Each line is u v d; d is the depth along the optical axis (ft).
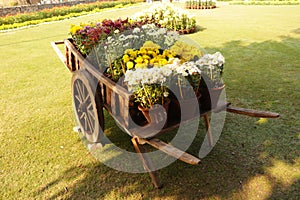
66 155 9.02
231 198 6.98
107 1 62.69
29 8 48.73
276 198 6.91
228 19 35.27
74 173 8.16
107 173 8.09
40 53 23.00
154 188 7.43
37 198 7.30
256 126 10.01
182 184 7.50
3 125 11.08
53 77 16.89
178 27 26.05
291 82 13.71
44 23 40.27
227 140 9.30
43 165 8.57
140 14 22.84
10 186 7.75
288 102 11.66
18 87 15.39
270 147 8.82
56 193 7.44
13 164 8.66
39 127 10.82
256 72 15.40
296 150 8.60
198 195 7.12
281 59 17.52
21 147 9.54
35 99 13.62
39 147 9.52
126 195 7.25
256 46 21.15
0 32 34.17
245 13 40.27
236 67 16.44
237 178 7.61
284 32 25.73
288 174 7.65
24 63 20.21
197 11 44.34
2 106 12.92
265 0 55.42
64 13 48.06
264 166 8.01
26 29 35.55
